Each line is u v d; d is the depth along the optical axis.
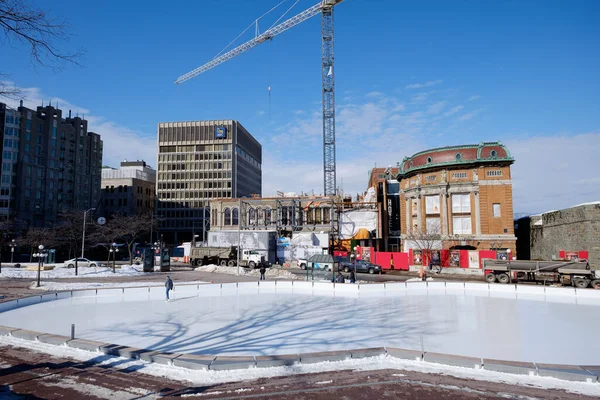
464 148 51.75
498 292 32.12
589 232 41.84
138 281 36.94
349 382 10.32
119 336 15.34
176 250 78.19
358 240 67.06
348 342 14.62
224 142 120.12
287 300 26.48
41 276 40.56
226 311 21.59
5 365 11.60
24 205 91.69
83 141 109.44
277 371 11.12
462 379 10.59
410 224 56.66
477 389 9.88
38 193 95.50
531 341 14.96
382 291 32.38
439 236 51.50
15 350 13.07
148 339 14.87
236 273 46.19
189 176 119.81
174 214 118.50
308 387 9.97
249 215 72.94
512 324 18.31
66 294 26.77
